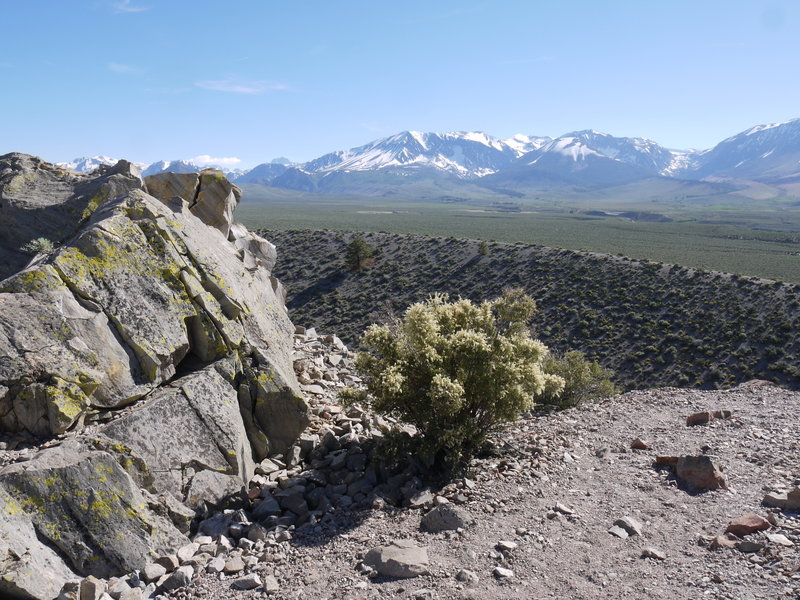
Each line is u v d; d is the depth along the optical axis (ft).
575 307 210.59
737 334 174.40
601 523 24.59
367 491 29.22
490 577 20.45
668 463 30.81
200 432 26.68
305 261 290.97
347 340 204.23
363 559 22.04
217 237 40.40
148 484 24.03
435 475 31.12
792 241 603.67
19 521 19.79
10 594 18.10
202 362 30.42
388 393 29.76
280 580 21.01
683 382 157.99
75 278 27.73
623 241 556.51
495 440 36.32
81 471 21.53
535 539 23.16
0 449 23.06
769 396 44.65
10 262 40.01
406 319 32.37
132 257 29.89
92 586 18.92
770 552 20.88
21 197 43.01
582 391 76.02
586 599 18.88
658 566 20.84
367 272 271.49
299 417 31.22
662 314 196.34
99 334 26.84
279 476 29.86
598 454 33.45
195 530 24.63
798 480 27.30
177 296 30.09
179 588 20.42
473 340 31.35
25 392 24.09
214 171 46.16
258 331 32.91
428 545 22.93
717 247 518.37
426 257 283.18
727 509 25.26
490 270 259.39
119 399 26.43
